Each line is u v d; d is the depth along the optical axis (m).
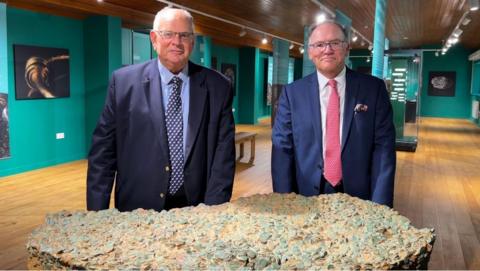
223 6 8.52
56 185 5.98
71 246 1.31
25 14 6.65
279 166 2.15
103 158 1.95
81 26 7.71
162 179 1.86
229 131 1.97
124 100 1.89
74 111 7.74
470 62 18.58
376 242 1.39
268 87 16.88
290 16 9.61
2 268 3.25
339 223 1.54
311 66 8.09
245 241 1.37
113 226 1.48
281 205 1.73
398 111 9.91
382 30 6.21
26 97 6.76
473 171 7.46
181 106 1.88
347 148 2.05
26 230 4.14
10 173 6.59
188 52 1.79
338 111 2.07
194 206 1.84
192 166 1.88
